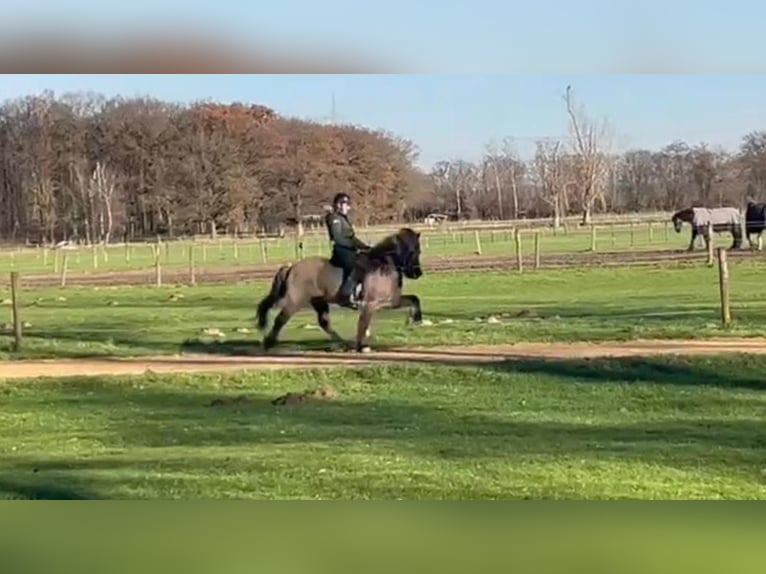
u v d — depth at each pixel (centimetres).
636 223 5269
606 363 1447
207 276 3378
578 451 1043
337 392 1376
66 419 1266
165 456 1054
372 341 1736
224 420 1238
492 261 3456
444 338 1738
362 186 5491
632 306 2164
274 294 1719
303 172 5491
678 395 1300
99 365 1597
